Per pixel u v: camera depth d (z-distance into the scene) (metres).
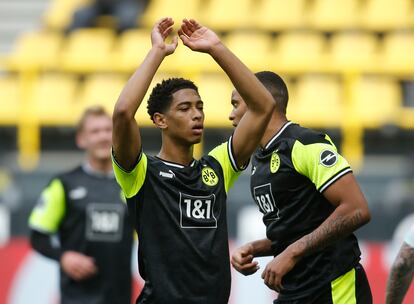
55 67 49.00
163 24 16.42
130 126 15.62
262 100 16.44
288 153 17.36
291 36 50.66
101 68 49.06
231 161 16.77
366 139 43.50
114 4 52.84
